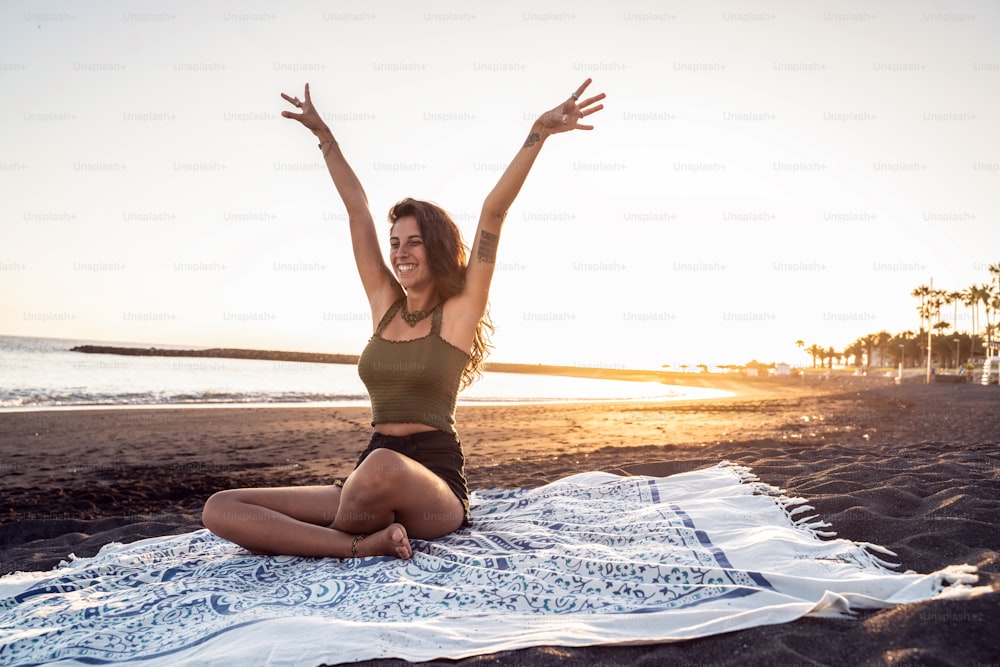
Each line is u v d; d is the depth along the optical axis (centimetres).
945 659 152
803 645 166
